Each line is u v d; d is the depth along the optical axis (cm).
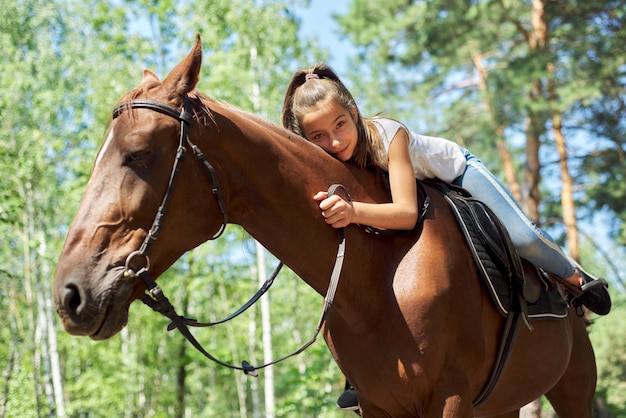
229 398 3203
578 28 1444
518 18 1574
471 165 323
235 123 264
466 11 1522
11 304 1591
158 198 241
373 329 276
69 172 1739
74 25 1852
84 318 225
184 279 1908
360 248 278
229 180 263
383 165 296
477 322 282
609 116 1658
